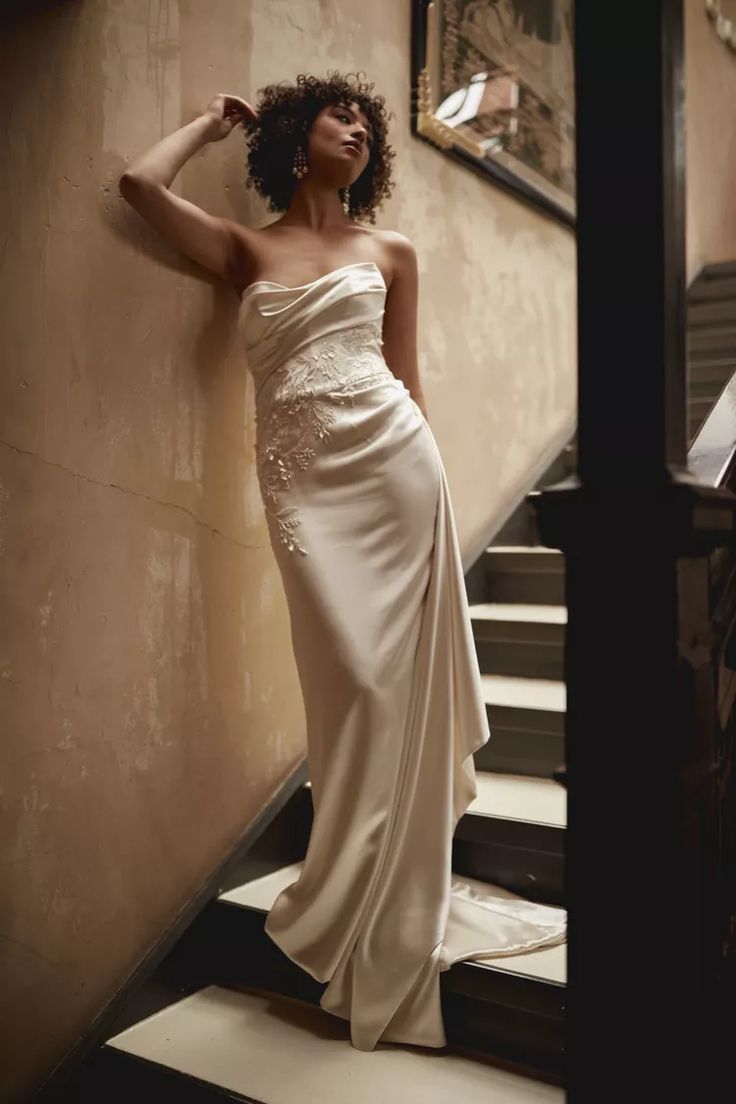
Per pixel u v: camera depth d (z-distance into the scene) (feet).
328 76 9.77
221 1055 6.82
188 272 8.13
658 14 4.28
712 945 4.84
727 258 20.95
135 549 7.65
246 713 8.64
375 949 6.86
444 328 11.82
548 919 7.34
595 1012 4.45
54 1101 6.91
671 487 4.16
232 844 8.45
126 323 7.59
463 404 12.22
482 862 8.13
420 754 7.14
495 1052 6.68
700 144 19.35
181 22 8.08
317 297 7.39
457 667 7.43
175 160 7.43
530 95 13.47
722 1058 4.98
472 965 6.74
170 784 7.90
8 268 6.77
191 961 7.89
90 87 7.34
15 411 6.80
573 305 15.25
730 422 6.53
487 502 12.75
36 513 6.93
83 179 7.28
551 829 7.78
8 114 6.78
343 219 8.38
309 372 7.32
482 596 12.32
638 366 4.34
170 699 7.91
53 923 6.99
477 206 12.53
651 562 4.32
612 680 4.42
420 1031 6.73
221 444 8.44
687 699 4.42
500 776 9.43
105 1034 7.18
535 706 9.31
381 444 7.18
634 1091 4.34
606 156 4.42
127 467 7.59
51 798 7.00
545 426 14.30
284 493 7.29
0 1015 6.64
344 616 6.91
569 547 4.50
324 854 6.97
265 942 7.80
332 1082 6.39
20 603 6.82
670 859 4.31
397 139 10.93
